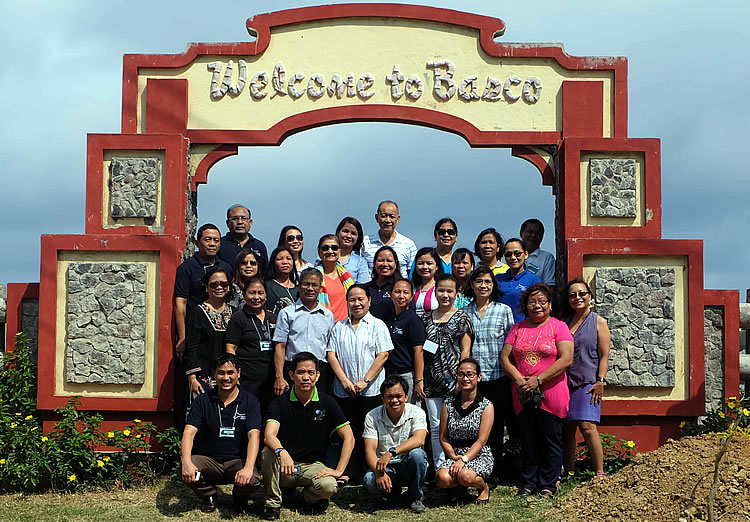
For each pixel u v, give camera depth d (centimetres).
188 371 847
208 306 858
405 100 977
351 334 832
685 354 922
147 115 974
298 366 775
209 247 901
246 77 981
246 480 751
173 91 977
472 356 852
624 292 922
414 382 834
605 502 759
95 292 931
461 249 889
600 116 965
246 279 887
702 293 923
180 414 934
